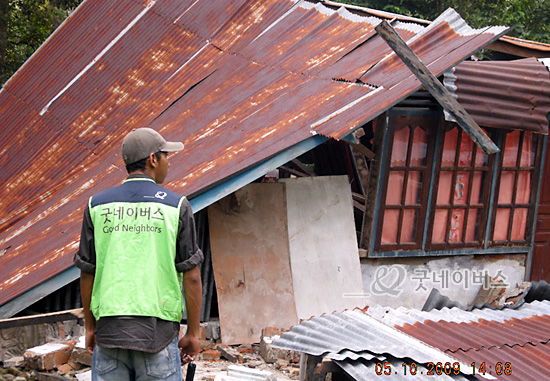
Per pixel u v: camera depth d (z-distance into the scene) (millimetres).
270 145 6262
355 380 3770
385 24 6020
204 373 5840
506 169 8086
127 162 3236
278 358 6289
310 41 8438
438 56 6703
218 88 8180
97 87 9312
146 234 3066
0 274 6094
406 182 7480
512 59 9664
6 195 8062
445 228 7871
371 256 7473
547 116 7930
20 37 15719
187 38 9516
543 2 15492
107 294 3012
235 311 6762
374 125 7641
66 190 7391
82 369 5773
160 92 8617
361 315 4906
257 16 9398
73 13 11211
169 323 3111
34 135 9047
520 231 8406
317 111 6605
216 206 6977
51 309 6602
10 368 5719
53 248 6066
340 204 7441
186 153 6910
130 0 10789
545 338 4730
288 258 7035
